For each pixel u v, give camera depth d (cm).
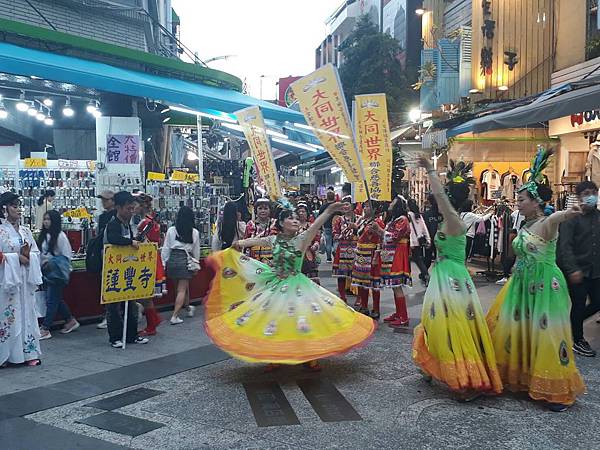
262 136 824
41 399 505
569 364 482
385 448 409
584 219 645
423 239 1122
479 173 1566
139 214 839
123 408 486
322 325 538
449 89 2144
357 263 831
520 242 509
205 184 1141
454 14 2323
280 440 423
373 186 773
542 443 417
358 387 538
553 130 1469
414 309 909
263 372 586
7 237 599
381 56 3131
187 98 1025
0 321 597
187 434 434
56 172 1090
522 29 1741
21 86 1062
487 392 498
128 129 1080
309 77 705
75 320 779
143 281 693
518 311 505
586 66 1395
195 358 635
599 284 655
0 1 1179
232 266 599
